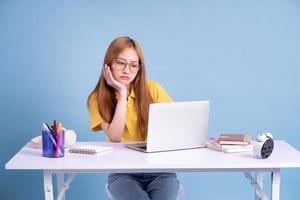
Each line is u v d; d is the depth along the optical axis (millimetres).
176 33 3223
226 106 3273
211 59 3244
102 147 2270
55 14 3199
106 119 2564
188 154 2189
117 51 2520
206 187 3299
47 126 2152
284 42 3258
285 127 3305
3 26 3195
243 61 3256
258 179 2609
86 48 3221
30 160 2086
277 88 3279
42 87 3236
